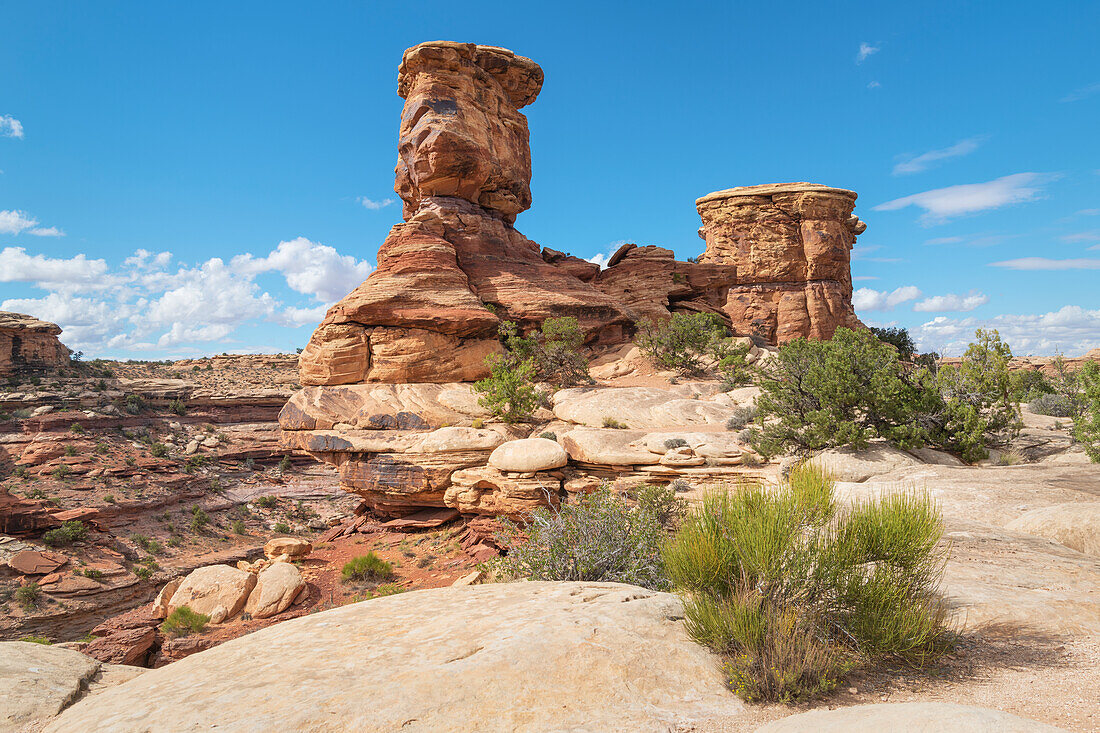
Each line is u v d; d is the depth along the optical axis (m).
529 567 11.52
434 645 4.66
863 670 4.43
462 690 3.86
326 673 4.22
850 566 4.91
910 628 4.52
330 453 33.91
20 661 5.30
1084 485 11.68
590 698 3.86
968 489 11.93
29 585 45.44
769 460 21.78
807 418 19.94
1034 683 4.09
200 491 76.94
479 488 28.95
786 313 56.44
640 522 11.30
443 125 45.72
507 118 52.31
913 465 16.80
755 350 44.41
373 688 3.89
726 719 3.74
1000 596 5.99
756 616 4.45
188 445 91.81
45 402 86.44
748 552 4.92
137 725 3.57
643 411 31.53
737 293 57.62
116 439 84.38
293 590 25.50
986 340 20.16
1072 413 28.95
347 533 34.81
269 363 126.94
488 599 5.93
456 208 46.66
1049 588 6.34
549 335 41.50
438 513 32.56
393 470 31.34
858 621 4.70
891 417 19.53
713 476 21.66
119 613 47.84
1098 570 7.02
